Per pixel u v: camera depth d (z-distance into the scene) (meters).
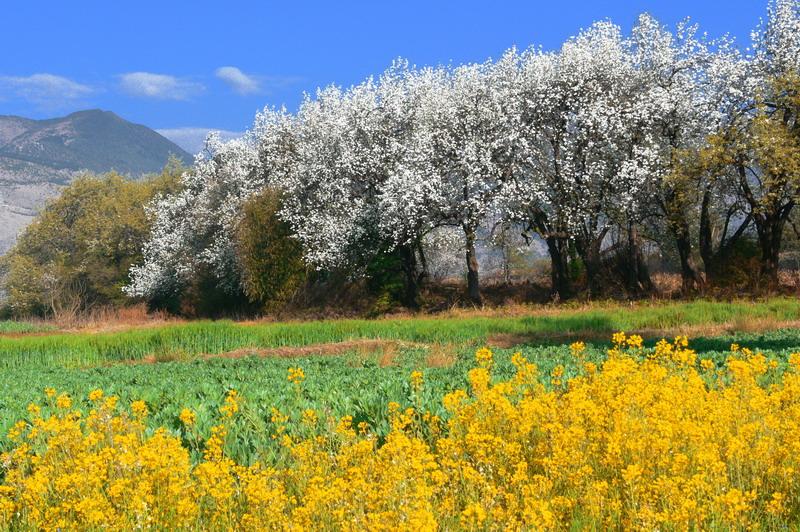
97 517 6.05
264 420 11.48
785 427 7.38
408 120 43.34
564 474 6.80
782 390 8.84
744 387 8.82
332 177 44.81
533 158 39.31
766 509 6.25
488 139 39.91
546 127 39.31
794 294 34.53
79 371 23.23
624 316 29.19
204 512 6.84
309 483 6.75
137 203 69.88
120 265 66.88
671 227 37.69
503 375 15.49
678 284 42.62
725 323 26.42
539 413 7.80
